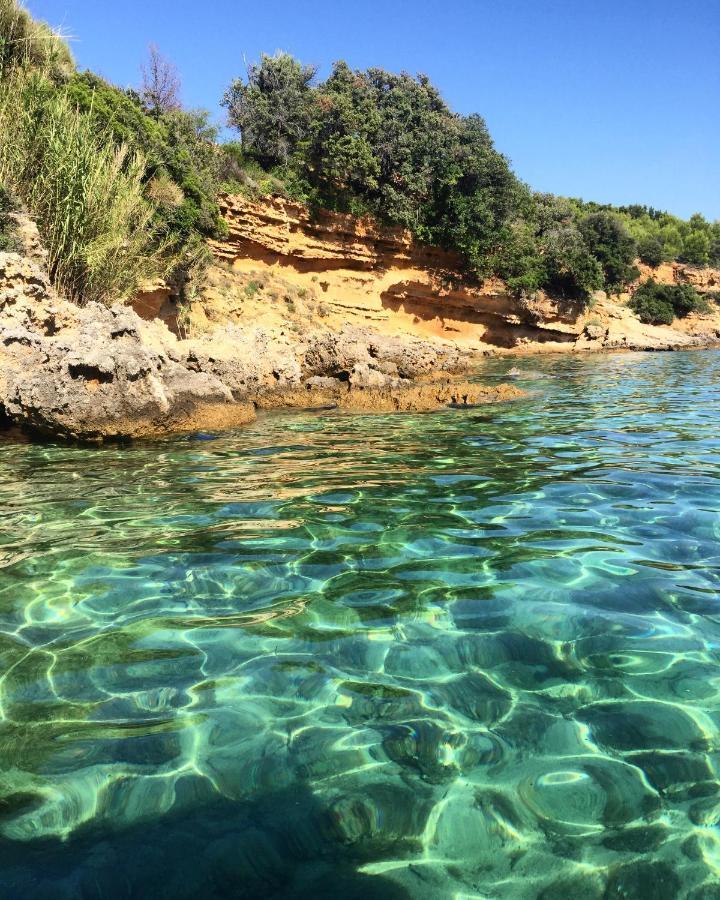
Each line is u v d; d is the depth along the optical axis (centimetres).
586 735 282
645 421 1209
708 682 320
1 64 1783
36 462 858
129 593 425
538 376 2267
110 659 343
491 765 263
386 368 2045
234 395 1460
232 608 403
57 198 1508
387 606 404
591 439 1012
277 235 3272
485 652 349
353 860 218
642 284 5459
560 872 213
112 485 720
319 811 239
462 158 3725
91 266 1534
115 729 286
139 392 1053
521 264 3900
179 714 296
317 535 539
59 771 260
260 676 327
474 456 883
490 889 207
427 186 3703
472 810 239
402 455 895
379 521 577
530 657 344
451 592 423
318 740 279
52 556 491
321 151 3475
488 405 1485
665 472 763
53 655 348
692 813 238
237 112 3597
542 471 779
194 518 588
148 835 228
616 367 2686
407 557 487
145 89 3180
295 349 1927
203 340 1605
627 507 616
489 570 460
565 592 421
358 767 262
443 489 694
